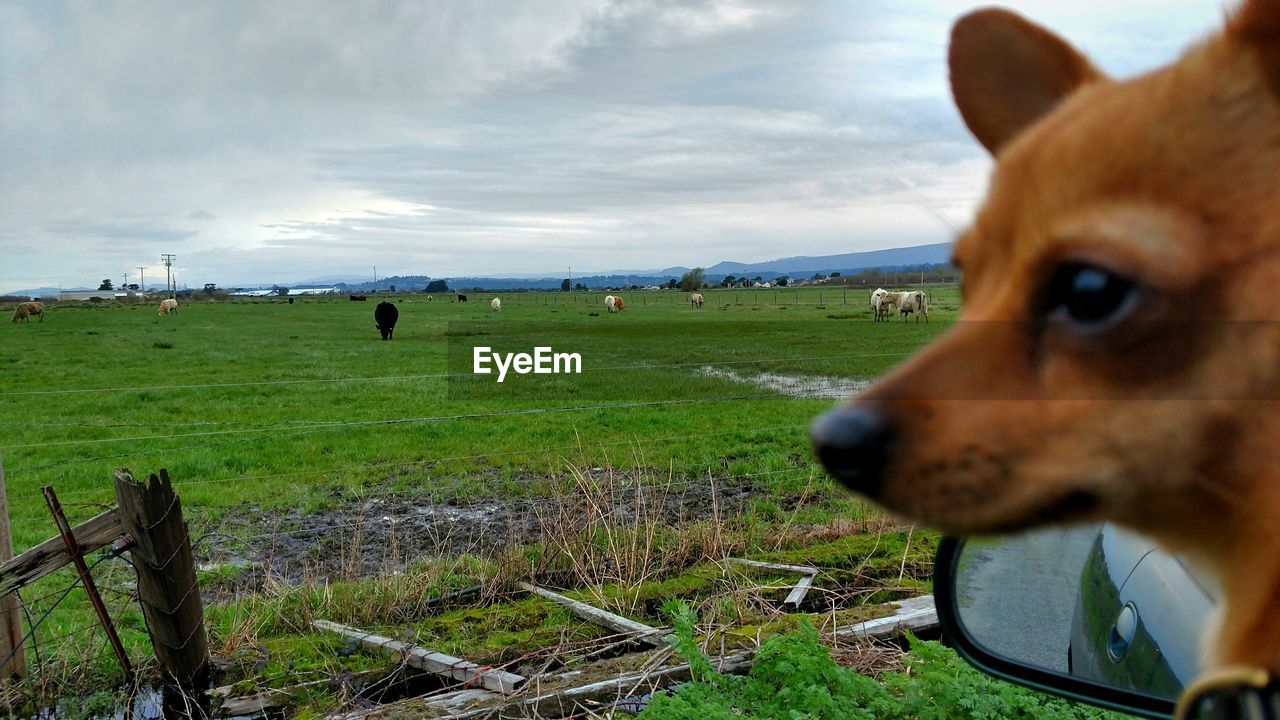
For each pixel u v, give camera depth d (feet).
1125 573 7.06
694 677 13.24
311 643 16.78
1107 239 3.10
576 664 15.23
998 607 7.48
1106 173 3.25
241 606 18.94
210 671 15.87
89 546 15.39
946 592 7.38
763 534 22.61
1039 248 3.34
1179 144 3.17
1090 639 7.51
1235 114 3.20
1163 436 3.01
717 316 168.25
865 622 16.40
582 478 24.00
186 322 172.45
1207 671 3.03
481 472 35.73
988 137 5.19
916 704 11.85
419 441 43.83
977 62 5.19
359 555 21.21
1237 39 3.29
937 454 3.26
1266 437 2.88
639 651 16.14
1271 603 2.69
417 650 15.87
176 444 43.86
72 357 94.99
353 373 78.28
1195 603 5.57
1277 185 3.03
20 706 15.15
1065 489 3.13
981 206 3.92
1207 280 2.99
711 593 18.28
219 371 80.94
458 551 24.25
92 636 16.67
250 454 41.06
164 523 15.24
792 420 47.11
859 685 12.33
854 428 3.37
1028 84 5.04
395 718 13.37
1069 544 7.91
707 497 29.12
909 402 3.37
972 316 3.67
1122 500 3.12
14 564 15.06
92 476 36.70
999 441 3.21
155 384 71.00
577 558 20.18
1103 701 6.56
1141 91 3.47
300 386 68.18
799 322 139.64
